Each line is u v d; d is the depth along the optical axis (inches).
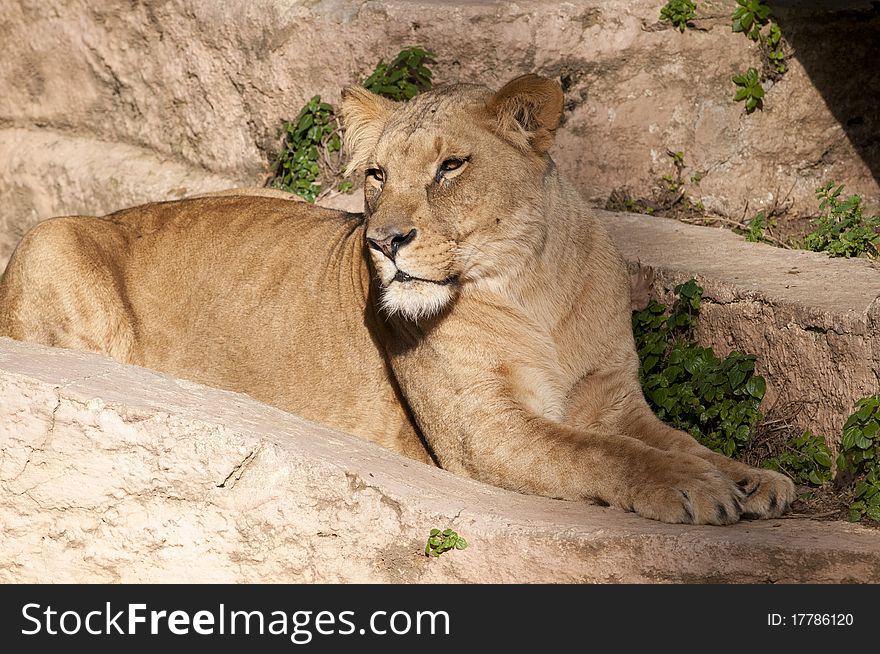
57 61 648.4
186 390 318.7
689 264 403.9
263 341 385.4
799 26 530.6
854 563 265.3
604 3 524.1
